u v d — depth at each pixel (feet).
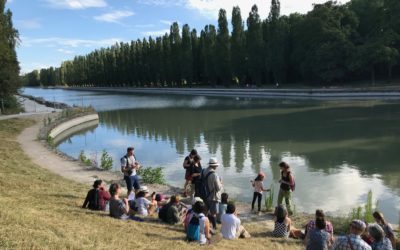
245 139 110.52
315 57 271.49
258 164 80.74
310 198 57.82
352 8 305.53
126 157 49.21
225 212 38.75
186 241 31.94
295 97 242.17
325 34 269.23
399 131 109.60
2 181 48.26
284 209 37.42
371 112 151.94
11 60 160.35
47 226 28.60
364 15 295.48
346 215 48.88
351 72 273.75
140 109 224.53
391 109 156.56
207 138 115.65
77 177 63.05
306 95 234.79
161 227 35.94
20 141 97.96
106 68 591.37
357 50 253.65
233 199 55.21
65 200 42.32
